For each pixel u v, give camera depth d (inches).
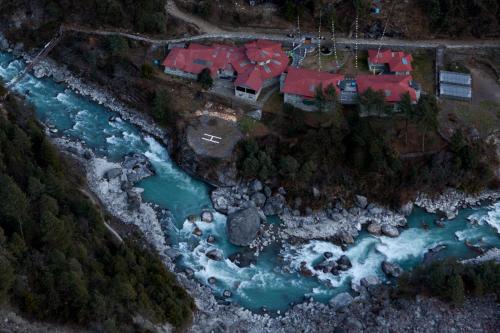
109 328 2748.5
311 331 3447.3
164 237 3956.7
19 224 3061.0
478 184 4357.8
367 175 4291.3
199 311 3452.3
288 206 4217.5
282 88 4626.0
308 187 4261.8
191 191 4311.0
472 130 4532.5
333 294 3700.8
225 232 4030.5
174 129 4618.6
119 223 3919.8
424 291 3577.8
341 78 4658.0
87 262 3120.1
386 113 4451.3
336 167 4330.7
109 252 3356.3
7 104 4424.2
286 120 4559.5
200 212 4156.0
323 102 4306.1
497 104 4744.1
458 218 4237.2
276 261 3878.0
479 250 3981.3
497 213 4269.2
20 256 2898.6
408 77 4660.4
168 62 4906.5
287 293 3693.4
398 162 4259.4
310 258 3905.0
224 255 3892.7
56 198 3484.3
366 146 4266.7
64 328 2775.6
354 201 4274.1
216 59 4916.3
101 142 4635.8
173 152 4537.4
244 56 4918.8
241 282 3737.7
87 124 4790.8
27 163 3577.8
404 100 4222.4
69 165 4212.6
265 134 4493.1
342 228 4119.1
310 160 4242.1
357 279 3791.8
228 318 3484.3
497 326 3417.8
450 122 4566.9
